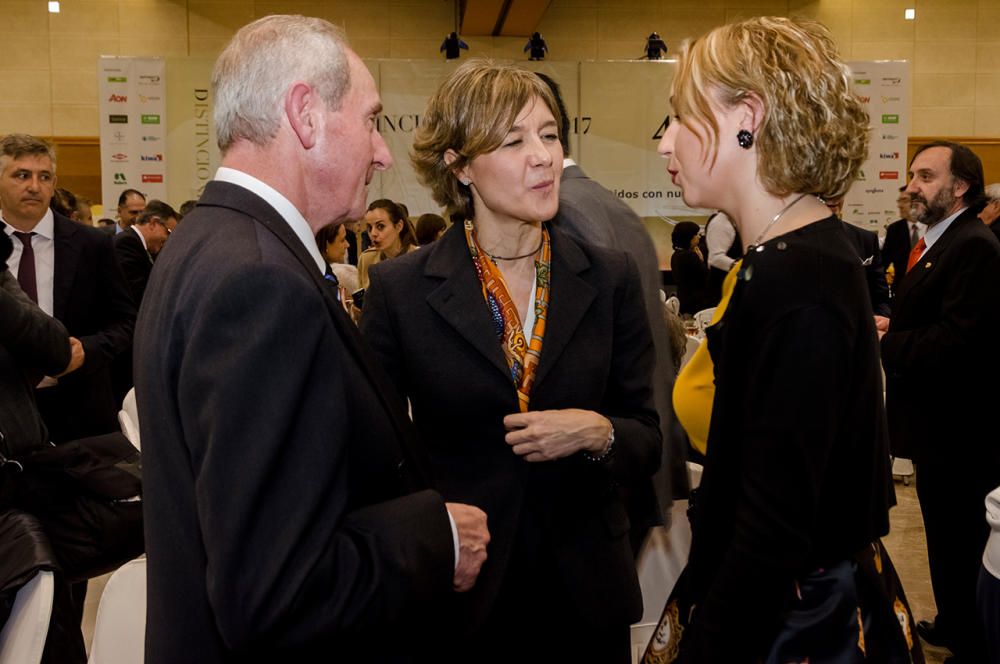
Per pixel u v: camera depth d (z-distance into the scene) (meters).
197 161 7.96
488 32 11.66
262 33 1.04
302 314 0.87
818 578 1.05
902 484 4.84
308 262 0.99
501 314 1.43
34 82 11.62
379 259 4.58
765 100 1.04
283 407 0.84
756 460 0.98
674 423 1.83
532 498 1.39
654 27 11.97
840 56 1.07
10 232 2.89
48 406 2.89
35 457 1.84
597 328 1.44
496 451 1.39
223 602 0.81
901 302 2.84
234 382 0.83
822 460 0.97
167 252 0.99
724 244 4.81
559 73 8.43
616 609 1.41
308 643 0.87
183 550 0.91
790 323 0.97
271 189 1.02
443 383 1.38
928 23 12.06
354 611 0.89
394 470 1.07
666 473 1.81
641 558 1.97
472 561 1.06
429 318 1.41
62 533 1.79
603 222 1.82
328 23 1.08
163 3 11.65
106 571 1.87
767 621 1.00
